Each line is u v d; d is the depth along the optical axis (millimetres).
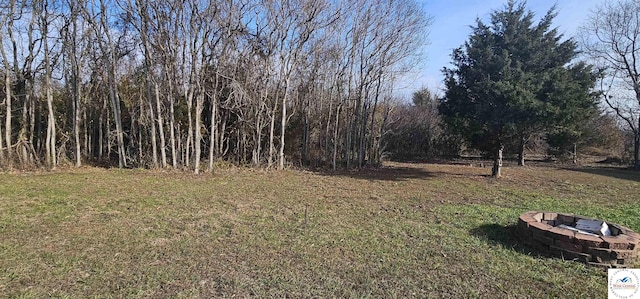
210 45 13102
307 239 4906
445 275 3803
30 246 4434
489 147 18141
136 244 4586
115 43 14148
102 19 12711
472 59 12359
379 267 3977
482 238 5059
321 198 8125
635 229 5750
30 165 12344
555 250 4344
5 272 3646
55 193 7871
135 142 14852
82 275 3631
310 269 3891
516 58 11539
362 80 15867
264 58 14117
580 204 7875
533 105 10695
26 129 13242
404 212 6703
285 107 14664
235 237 4953
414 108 25781
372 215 6430
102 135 15586
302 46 14266
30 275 3600
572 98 11453
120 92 15203
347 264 4043
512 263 4148
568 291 3492
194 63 12609
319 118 16438
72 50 13102
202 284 3482
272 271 3814
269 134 14930
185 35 12648
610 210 7203
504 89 10609
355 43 15539
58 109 14664
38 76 13852
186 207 6809
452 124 16469
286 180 11273
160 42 12156
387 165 17984
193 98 13688
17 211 6148
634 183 11906
